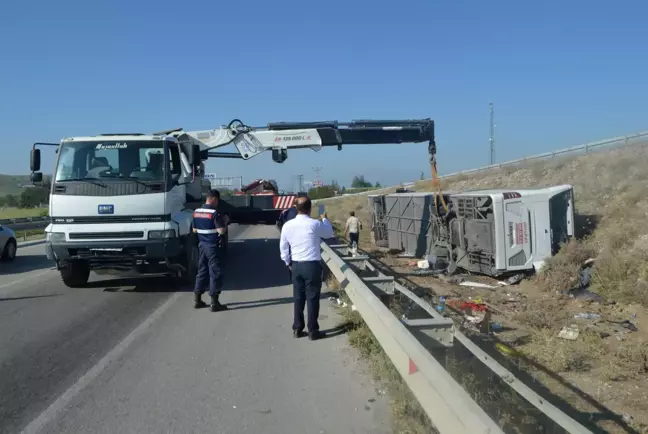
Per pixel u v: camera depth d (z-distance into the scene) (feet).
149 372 20.20
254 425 15.48
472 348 16.05
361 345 22.06
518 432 14.10
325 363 20.74
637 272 32.09
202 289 30.68
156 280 39.91
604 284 32.27
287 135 47.09
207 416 16.17
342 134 47.80
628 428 15.31
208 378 19.43
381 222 63.77
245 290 36.50
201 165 45.98
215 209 30.32
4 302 33.22
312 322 23.91
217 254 30.09
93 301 33.19
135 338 24.89
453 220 43.21
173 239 33.45
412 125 48.37
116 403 17.26
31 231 98.99
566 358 20.53
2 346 23.77
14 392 18.30
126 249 32.99
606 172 59.16
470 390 15.69
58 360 21.75
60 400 17.54
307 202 24.22
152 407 16.90
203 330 26.12
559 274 34.76
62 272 36.27
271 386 18.51
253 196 53.31
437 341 17.78
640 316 27.43
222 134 46.50
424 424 14.14
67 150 34.30
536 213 38.50
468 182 95.45
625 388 18.21
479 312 29.12
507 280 38.37
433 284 38.81
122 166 34.19
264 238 77.92
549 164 75.92
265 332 25.50
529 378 18.86
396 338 15.78
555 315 28.19
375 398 17.17
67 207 32.78
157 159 34.30
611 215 45.11
